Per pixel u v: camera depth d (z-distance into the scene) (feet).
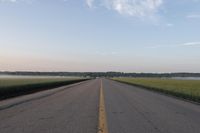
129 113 53.21
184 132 34.96
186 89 149.69
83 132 34.24
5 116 47.96
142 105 68.85
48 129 36.17
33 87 149.07
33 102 74.90
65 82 249.34
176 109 60.85
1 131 34.63
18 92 120.67
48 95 103.86
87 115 49.88
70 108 60.95
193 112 55.62
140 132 34.81
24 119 44.60
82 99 85.66
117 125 39.75
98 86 195.42
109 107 63.46
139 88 173.68
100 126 38.42
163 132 34.91
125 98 91.09
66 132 34.24
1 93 99.45
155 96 103.40
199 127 38.45
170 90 137.08
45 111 55.36
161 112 55.21
